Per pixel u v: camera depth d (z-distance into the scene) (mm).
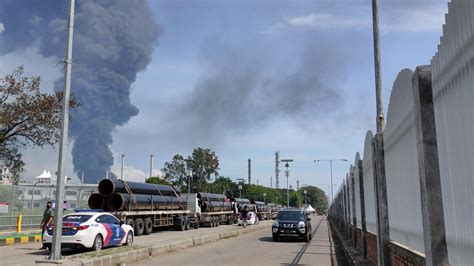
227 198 53406
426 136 4988
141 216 30531
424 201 5023
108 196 28297
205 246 23047
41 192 30469
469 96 3867
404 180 7109
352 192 20172
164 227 38094
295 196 131875
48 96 29219
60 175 14352
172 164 79875
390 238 8688
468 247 4113
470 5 3713
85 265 13406
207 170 81062
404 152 6977
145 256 17500
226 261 16422
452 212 4516
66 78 14969
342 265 16750
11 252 18156
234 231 32875
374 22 11383
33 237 23844
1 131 28625
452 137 4395
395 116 7496
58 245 13922
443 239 4793
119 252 16062
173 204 35469
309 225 28125
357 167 16641
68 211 32812
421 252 6145
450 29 4227
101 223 18609
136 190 30734
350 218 21844
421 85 5070
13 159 30359
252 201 67188
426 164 4957
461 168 4191
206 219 43281
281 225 26719
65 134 14680
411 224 6734
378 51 11242
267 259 17188
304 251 20484
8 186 27812
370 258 13242
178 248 21172
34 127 29172
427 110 5012
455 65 4172
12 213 27750
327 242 26516
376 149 9562
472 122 3836
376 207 9820
